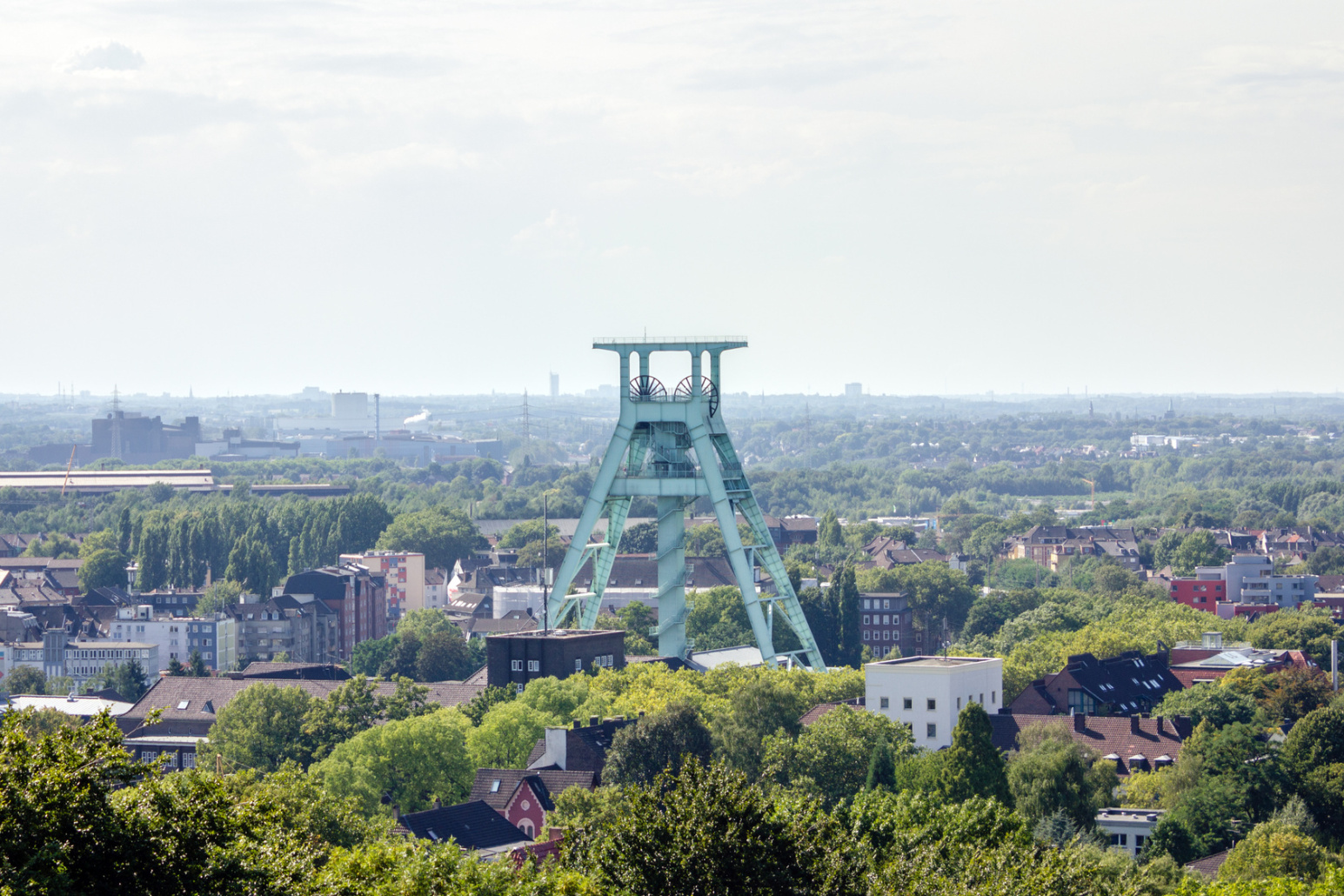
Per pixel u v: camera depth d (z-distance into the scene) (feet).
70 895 442.50
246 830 496.64
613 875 604.90
